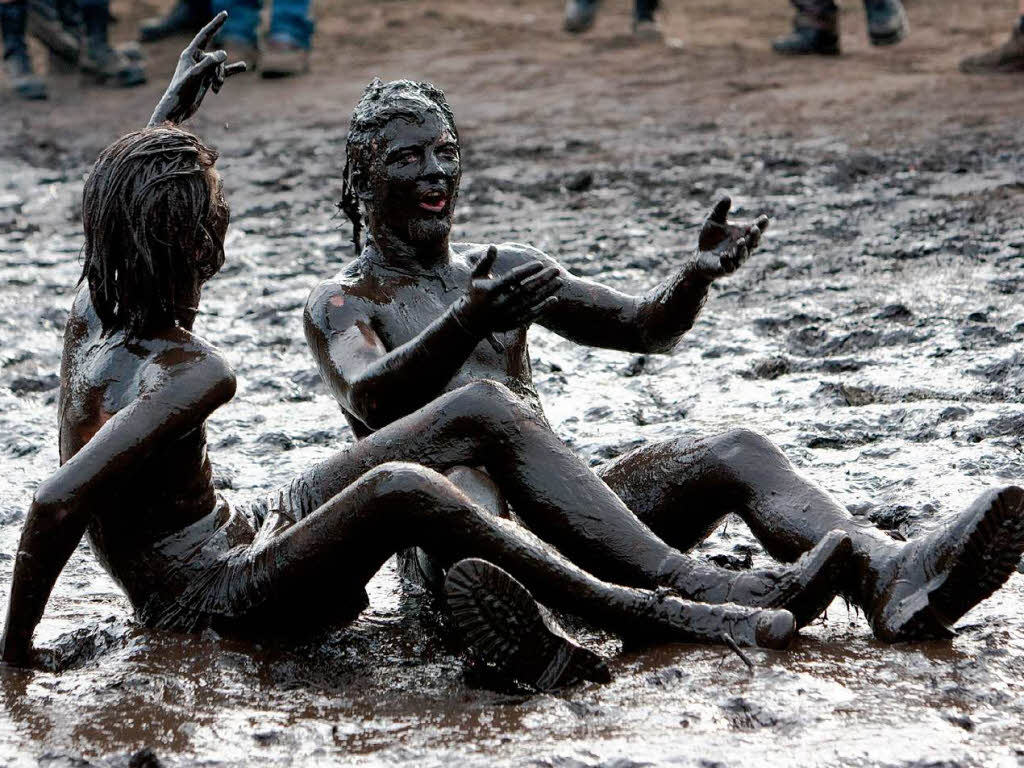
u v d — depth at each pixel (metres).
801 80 35.25
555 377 16.19
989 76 34.09
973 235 21.50
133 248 8.70
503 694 8.34
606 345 10.65
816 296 18.97
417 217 10.20
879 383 14.94
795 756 7.32
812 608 8.71
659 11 43.06
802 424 13.77
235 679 8.62
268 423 15.19
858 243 21.59
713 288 19.77
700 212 24.44
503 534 8.45
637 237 22.98
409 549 10.36
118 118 36.31
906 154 27.36
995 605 9.43
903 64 36.31
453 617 8.09
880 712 7.80
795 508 9.14
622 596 8.55
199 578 9.18
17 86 38.97
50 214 27.72
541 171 28.33
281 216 26.33
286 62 39.28
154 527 9.23
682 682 8.12
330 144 32.09
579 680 8.23
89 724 8.09
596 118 33.00
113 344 8.98
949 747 7.39
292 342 18.42
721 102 33.66
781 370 16.03
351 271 10.41
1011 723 7.73
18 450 14.46
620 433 14.15
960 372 15.14
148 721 8.11
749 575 8.73
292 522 9.32
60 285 22.08
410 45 42.88
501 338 10.34
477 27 44.69
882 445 13.09
